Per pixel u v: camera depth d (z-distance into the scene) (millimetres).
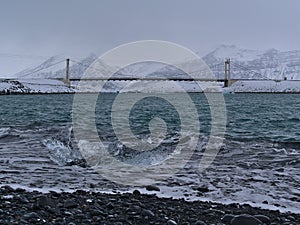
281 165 12406
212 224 5973
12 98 117688
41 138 17906
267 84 186875
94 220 5820
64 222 5648
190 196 8430
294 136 23047
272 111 53469
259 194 8758
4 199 7047
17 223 5402
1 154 13828
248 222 5984
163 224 5809
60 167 11805
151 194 8336
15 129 22062
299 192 8977
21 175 10516
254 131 26125
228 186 9547
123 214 6312
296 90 180375
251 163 12695
